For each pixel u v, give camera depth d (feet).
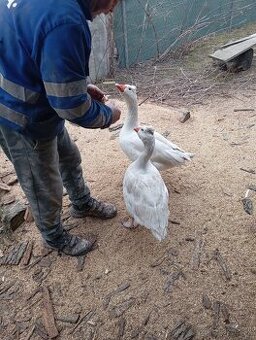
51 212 7.62
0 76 5.69
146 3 17.76
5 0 5.37
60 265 8.46
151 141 7.91
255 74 16.34
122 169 11.01
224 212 9.34
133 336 7.03
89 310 7.54
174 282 7.84
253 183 10.19
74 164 8.32
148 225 8.06
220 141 11.95
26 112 5.89
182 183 10.30
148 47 19.02
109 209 9.36
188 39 19.83
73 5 4.97
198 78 16.61
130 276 8.06
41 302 7.78
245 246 8.46
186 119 13.12
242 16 22.04
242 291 7.56
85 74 5.54
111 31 16.29
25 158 6.67
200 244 8.58
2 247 9.07
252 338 6.82
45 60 5.08
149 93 15.65
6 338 7.24
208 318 7.17
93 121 6.05
